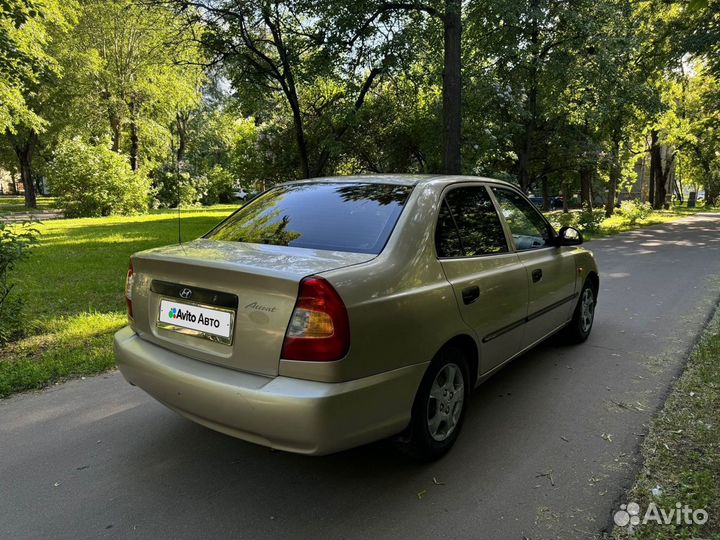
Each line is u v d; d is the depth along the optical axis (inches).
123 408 149.3
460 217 132.5
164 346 113.2
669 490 105.0
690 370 173.0
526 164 709.3
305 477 112.8
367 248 109.9
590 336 216.8
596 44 595.2
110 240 565.9
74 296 294.7
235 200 1967.3
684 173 1900.8
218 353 101.7
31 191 1364.4
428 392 111.1
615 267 405.7
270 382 93.3
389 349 99.7
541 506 101.0
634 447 123.0
